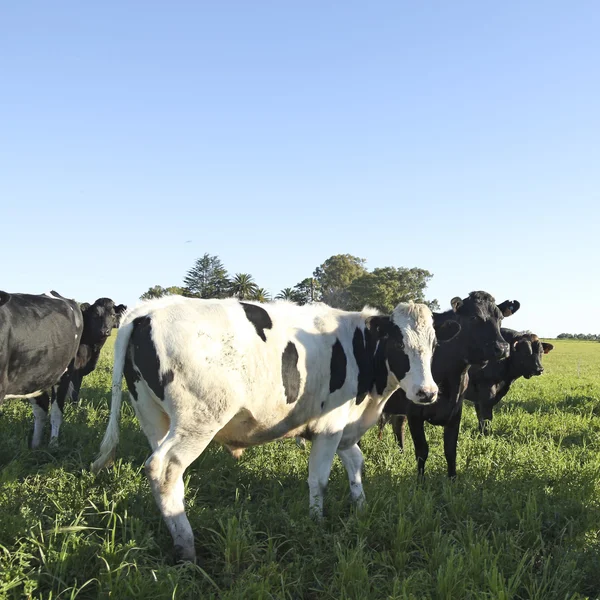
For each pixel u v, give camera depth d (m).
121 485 5.86
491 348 7.06
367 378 6.21
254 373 5.27
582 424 11.84
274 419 5.57
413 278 69.25
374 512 5.61
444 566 4.59
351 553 4.69
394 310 6.16
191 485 6.45
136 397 5.29
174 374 5.00
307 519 5.34
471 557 4.68
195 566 4.52
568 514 5.94
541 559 5.00
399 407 7.32
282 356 5.47
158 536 5.10
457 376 7.15
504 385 12.32
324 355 5.80
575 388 19.02
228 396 5.11
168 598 4.14
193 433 5.04
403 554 4.85
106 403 10.57
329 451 5.92
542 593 4.38
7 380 6.88
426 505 5.63
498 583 4.32
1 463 6.89
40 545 4.51
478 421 11.25
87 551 4.63
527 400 15.35
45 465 6.65
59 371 7.67
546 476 7.20
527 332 12.43
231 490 6.41
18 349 6.88
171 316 5.16
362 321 6.26
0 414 8.94
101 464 5.51
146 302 5.39
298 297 80.94
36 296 7.69
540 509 6.02
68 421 9.14
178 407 5.02
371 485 6.57
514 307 8.04
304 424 5.82
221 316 5.31
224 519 5.32
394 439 9.39
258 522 5.42
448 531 5.57
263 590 4.15
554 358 44.44
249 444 5.80
